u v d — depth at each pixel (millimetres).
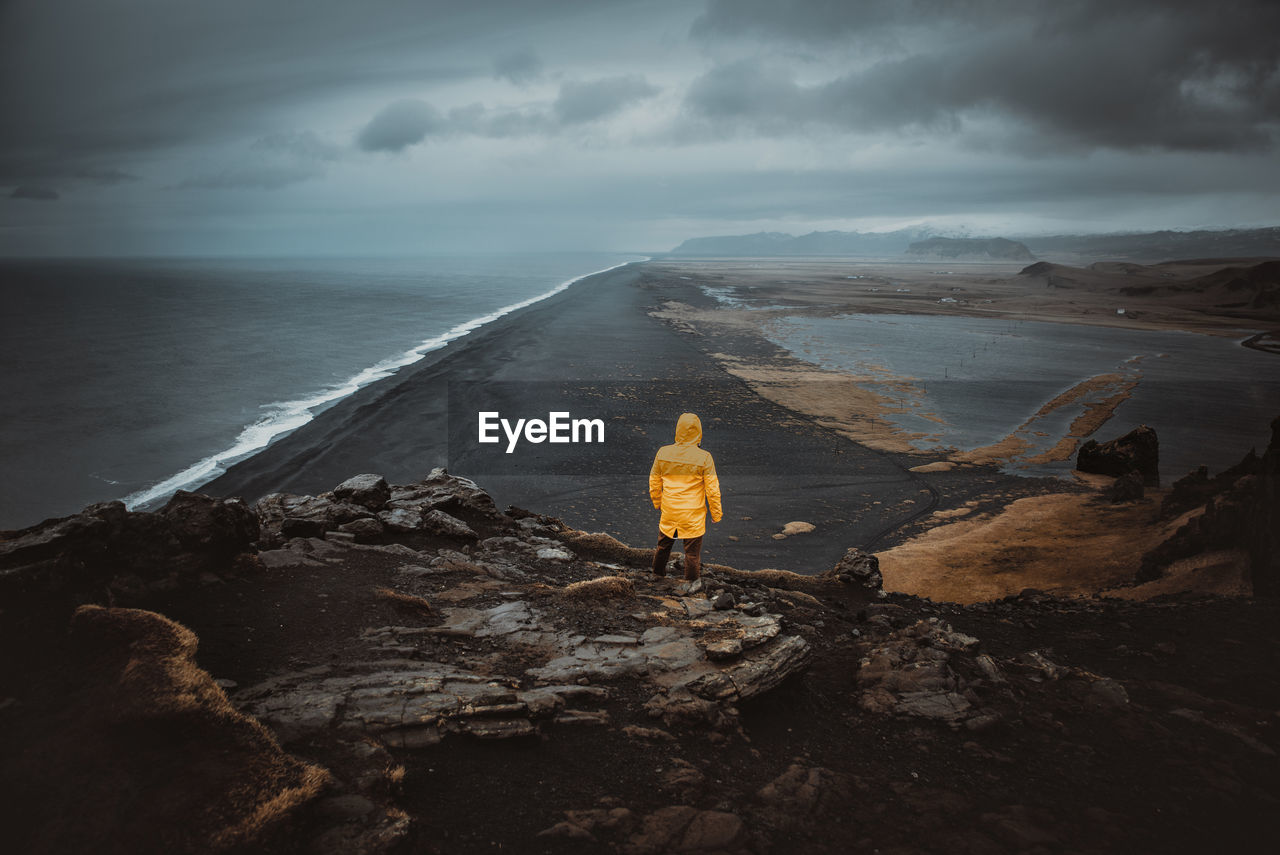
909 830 4480
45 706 3928
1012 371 97500
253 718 4242
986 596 24797
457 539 10703
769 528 37094
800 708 6277
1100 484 47469
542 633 7012
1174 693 6992
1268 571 14109
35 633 4602
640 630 7324
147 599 6352
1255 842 4453
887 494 44344
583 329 125562
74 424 56094
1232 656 8250
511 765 4695
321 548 8836
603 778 4695
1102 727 6211
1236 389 85938
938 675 6852
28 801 3283
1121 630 9969
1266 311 197875
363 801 3840
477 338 111312
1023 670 7598
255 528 8062
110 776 3492
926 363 102938
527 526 12875
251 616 6441
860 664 7398
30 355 90875
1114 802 4941
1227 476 31781
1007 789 5090
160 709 3807
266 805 3479
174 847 3199
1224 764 5477
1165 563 19094
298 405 65188
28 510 36906
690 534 10188
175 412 61375
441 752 4668
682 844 4086
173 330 121625
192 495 7453
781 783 4922
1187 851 4340
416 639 6492
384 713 4879
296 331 122750
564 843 3977
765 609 8672
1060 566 27297
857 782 5047
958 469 51031
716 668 6305
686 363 93688
